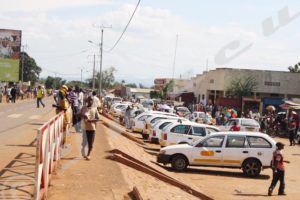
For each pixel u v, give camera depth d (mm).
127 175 13836
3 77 74188
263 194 17312
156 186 14008
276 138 44344
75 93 22266
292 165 26625
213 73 62688
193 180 19234
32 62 138000
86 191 11258
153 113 34750
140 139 30891
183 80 74875
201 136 24219
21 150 15445
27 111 38312
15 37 74250
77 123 22016
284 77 62656
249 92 61031
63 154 15555
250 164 20766
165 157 20781
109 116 42781
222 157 20750
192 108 58656
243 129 35844
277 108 59938
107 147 18844
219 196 16484
